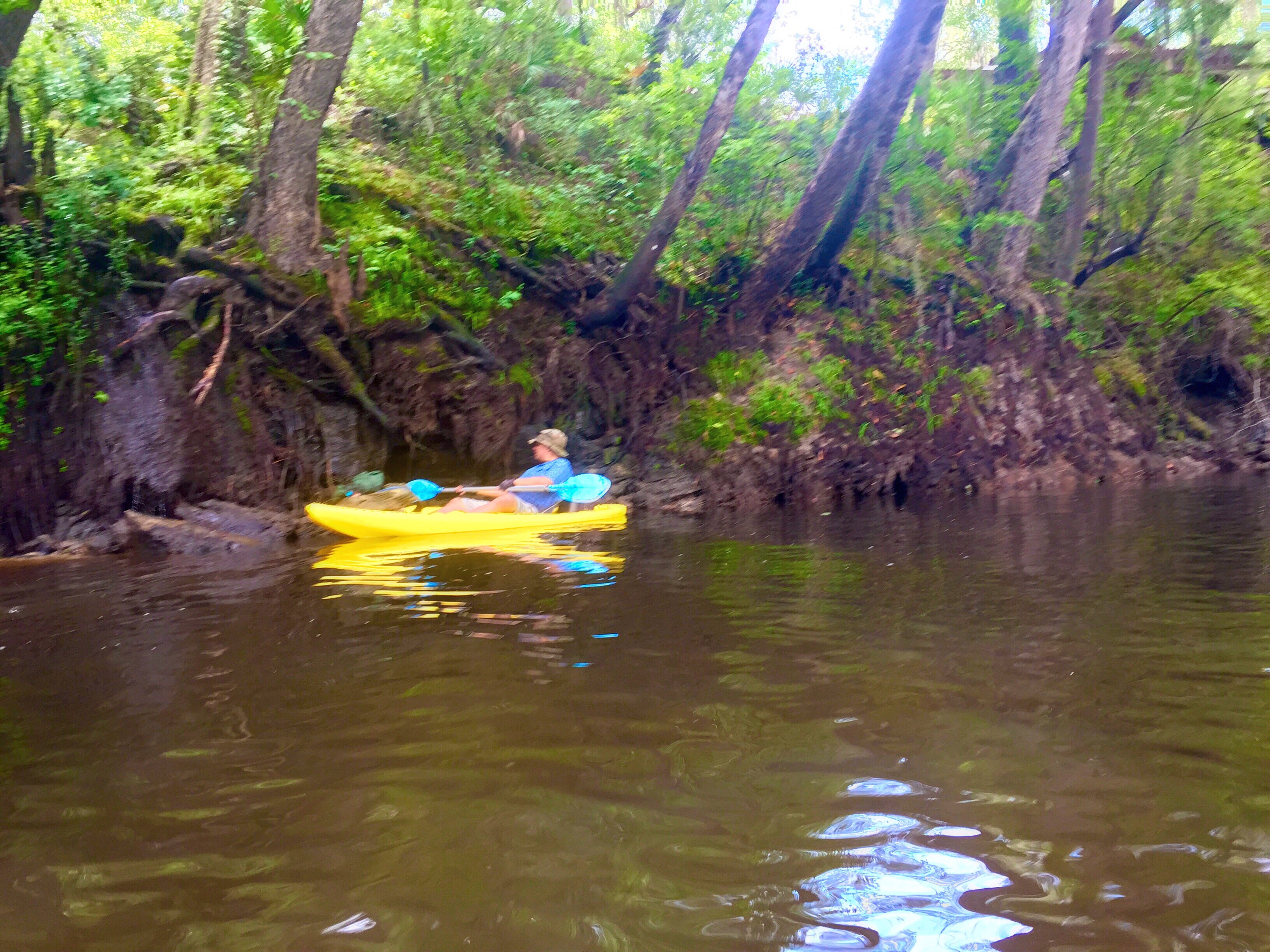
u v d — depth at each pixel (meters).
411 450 9.16
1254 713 2.64
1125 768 2.28
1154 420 15.21
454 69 11.54
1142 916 1.64
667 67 12.09
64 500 7.30
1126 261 16.59
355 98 11.48
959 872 1.81
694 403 11.15
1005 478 12.70
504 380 9.61
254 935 1.63
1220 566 5.14
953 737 2.51
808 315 12.66
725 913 1.68
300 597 4.67
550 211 11.05
